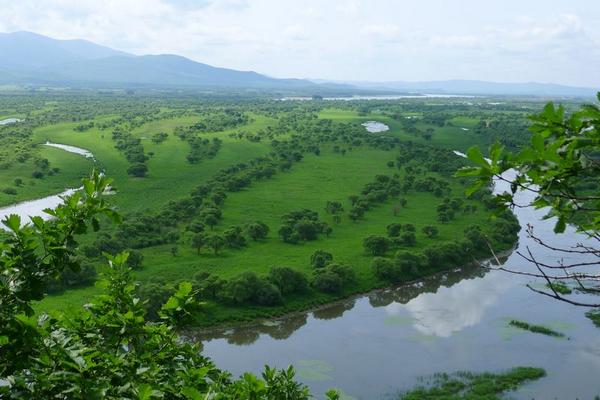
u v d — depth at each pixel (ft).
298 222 317.83
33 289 21.45
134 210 346.95
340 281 246.06
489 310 224.94
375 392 157.48
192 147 561.84
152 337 27.99
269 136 649.61
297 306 229.45
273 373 35.65
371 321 217.36
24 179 411.75
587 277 17.40
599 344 188.34
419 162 530.68
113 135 618.44
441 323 213.25
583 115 16.67
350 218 358.64
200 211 349.41
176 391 26.04
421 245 302.86
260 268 260.62
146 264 260.01
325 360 181.37
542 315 216.54
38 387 20.38
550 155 15.93
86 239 274.57
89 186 23.85
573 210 18.37
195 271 253.24
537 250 292.81
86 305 26.91
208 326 208.85
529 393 153.69
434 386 158.61
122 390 22.38
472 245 290.76
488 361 176.76
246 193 413.80
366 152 580.30
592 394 153.69
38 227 22.72
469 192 17.70
